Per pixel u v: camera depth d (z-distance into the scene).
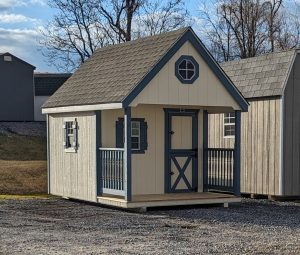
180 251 9.74
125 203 14.60
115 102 14.55
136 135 16.23
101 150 15.70
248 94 19.22
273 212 15.16
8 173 21.47
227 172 16.59
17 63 41.88
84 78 17.53
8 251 9.68
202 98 15.61
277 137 18.25
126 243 10.46
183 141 16.91
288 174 18.22
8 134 34.34
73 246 10.13
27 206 16.31
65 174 17.55
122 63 16.36
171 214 14.51
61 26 36.22
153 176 16.44
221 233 11.70
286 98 18.20
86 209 15.56
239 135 16.31
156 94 14.87
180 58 15.26
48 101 18.08
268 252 9.75
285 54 18.77
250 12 40.91
